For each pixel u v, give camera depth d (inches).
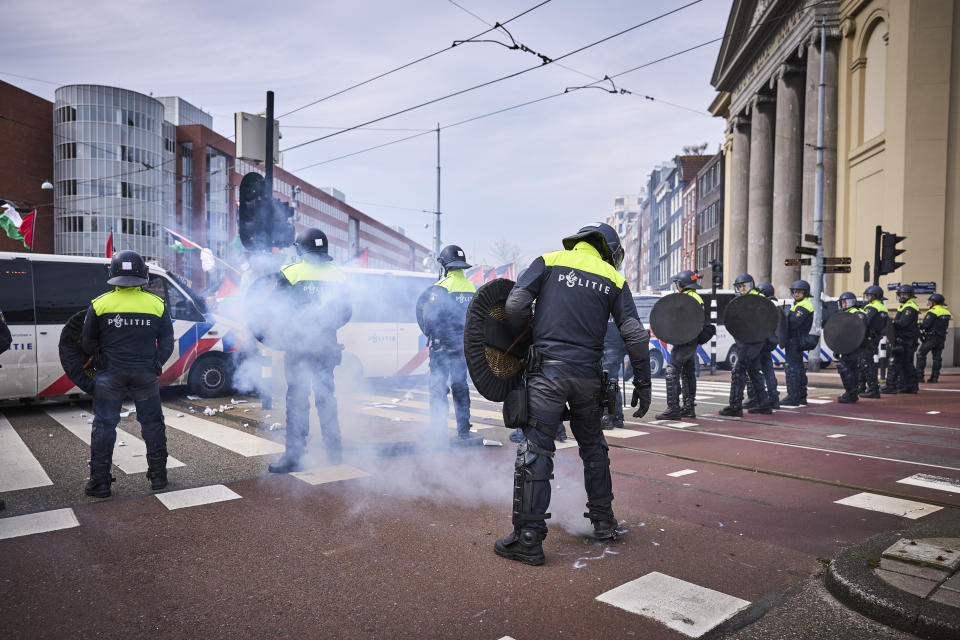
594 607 113.0
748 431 296.2
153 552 138.2
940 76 709.3
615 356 321.1
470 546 142.7
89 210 2105.1
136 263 186.9
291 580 123.9
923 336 567.8
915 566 120.5
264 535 148.9
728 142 1389.0
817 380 580.7
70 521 158.2
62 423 309.1
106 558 134.7
